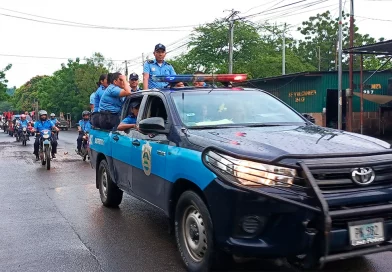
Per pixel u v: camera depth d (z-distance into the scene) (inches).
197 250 165.0
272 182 137.4
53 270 178.4
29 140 1066.1
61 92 2154.3
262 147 149.0
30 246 209.0
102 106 269.7
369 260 181.8
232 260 160.4
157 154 190.5
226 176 143.1
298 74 964.0
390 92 956.0
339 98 808.9
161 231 231.3
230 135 166.7
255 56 1499.8
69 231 233.3
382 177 144.7
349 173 140.4
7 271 177.6
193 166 158.6
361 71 770.8
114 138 254.1
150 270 177.0
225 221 143.3
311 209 131.2
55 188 363.6
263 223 138.1
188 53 1525.6
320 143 155.3
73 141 1019.3
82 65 2063.2
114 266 182.1
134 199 310.0
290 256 141.7
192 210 167.5
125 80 262.5
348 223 136.6
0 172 467.5
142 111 221.8
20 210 282.8
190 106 195.9
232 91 215.5
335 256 133.6
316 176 137.4
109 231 232.2
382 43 614.9
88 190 351.6
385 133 986.7
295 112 212.2
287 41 1823.3
